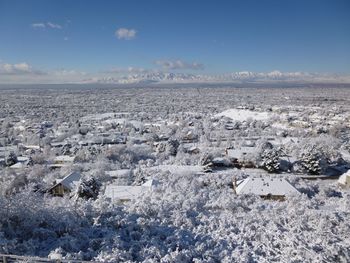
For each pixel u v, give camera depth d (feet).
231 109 618.85
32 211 86.17
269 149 235.81
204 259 81.30
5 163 247.50
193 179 176.86
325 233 94.02
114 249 80.38
